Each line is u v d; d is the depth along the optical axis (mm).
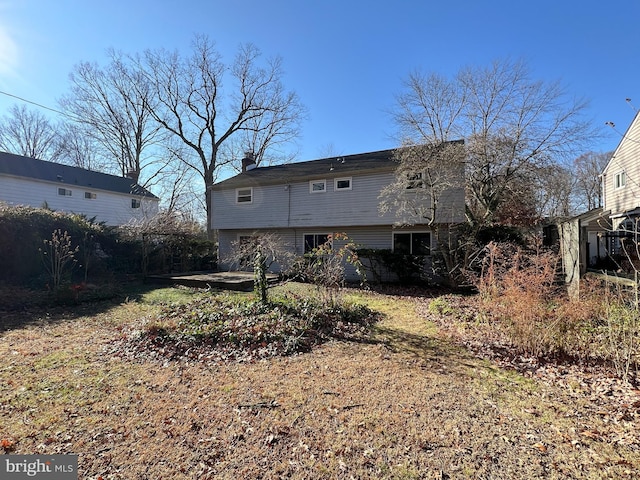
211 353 4738
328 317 6391
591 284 6012
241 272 14914
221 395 3475
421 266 12031
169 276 12617
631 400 3270
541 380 3859
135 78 24594
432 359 4574
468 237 10875
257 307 6527
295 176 14992
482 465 2352
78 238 11461
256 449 2568
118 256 13492
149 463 2408
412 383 3762
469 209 12531
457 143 11352
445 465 2359
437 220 11758
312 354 4750
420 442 2635
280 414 3082
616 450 2496
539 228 12031
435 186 11016
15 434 2748
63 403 3293
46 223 10422
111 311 7668
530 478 2211
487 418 2996
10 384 3732
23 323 6582
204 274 13719
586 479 2189
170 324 5703
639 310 4363
